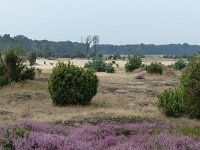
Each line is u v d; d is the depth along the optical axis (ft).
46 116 54.39
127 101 74.59
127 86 105.19
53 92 67.87
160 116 52.80
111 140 29.50
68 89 67.46
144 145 25.89
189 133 31.30
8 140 22.82
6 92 78.84
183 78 53.52
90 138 31.14
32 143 22.66
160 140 26.66
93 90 69.10
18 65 88.89
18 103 68.59
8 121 48.29
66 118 50.08
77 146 22.82
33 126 33.99
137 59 191.52
